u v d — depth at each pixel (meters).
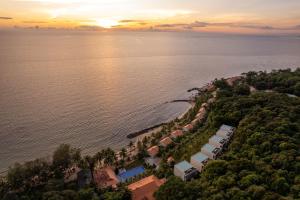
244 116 125.31
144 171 109.44
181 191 73.81
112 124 167.12
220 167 83.44
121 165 115.94
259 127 104.19
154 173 104.00
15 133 147.88
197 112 165.88
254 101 137.25
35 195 88.50
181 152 117.94
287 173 73.38
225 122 129.38
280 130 97.69
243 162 81.44
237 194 67.38
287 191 68.06
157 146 127.69
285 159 78.69
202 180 82.94
